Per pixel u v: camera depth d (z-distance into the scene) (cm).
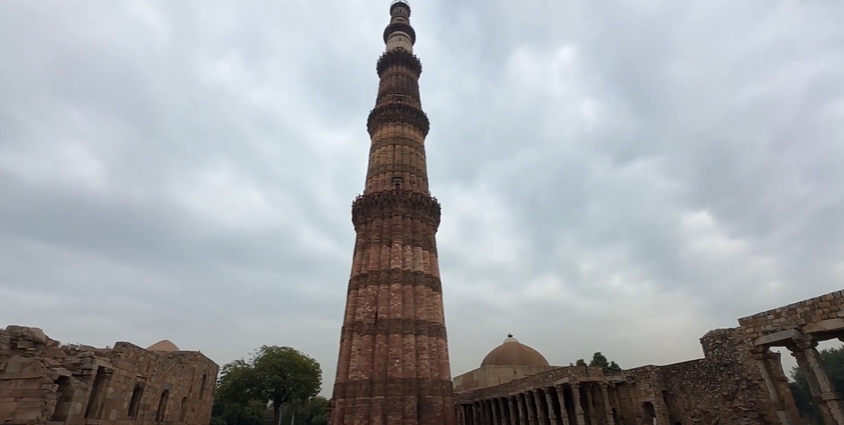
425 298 4247
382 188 4928
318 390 7606
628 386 4359
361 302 4150
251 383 6906
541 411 4616
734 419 3444
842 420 1972
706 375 3747
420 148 5378
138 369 3288
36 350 2434
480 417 6281
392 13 7131
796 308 2223
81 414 2591
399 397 3669
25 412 2197
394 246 4378
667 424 3922
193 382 4612
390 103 5525
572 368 4034
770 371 2375
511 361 7162
